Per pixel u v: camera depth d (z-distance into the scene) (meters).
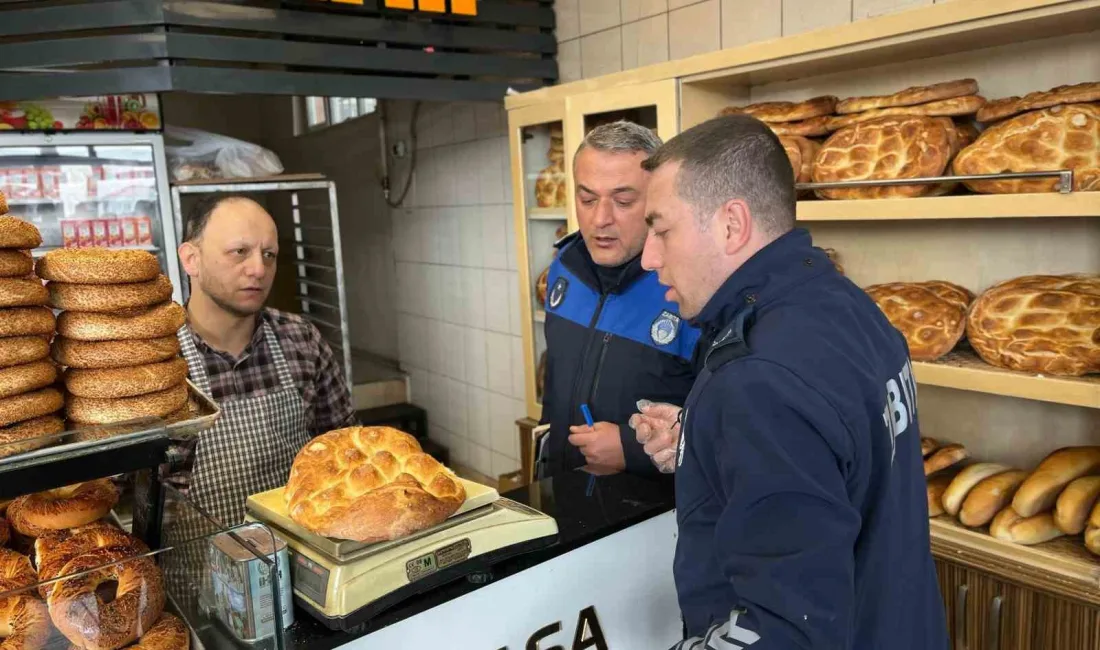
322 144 5.05
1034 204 1.50
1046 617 1.54
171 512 1.02
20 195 2.78
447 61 2.79
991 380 1.62
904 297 1.86
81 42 2.26
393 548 0.96
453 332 4.01
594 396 1.73
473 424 3.96
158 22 2.23
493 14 2.85
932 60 1.92
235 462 1.66
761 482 0.81
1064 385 1.50
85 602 0.79
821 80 2.16
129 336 0.91
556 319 1.86
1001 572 1.59
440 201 3.92
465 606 1.02
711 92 2.20
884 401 0.92
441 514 0.98
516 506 1.14
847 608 0.79
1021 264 1.86
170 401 0.93
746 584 0.81
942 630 1.09
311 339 1.89
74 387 0.90
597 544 1.16
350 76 2.59
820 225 2.25
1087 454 1.66
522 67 2.97
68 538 0.92
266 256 1.70
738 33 2.34
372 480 0.97
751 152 0.98
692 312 1.09
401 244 4.37
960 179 1.61
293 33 2.46
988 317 1.70
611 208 1.64
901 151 1.74
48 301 0.91
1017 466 1.93
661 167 1.03
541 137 2.61
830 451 0.84
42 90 2.31
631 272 1.71
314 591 0.93
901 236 2.07
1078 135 1.52
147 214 3.02
